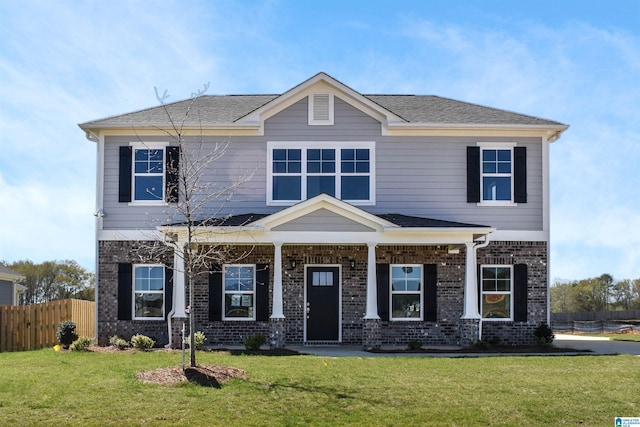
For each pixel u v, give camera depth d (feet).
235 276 63.10
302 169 63.72
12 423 30.32
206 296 62.28
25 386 36.83
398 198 63.67
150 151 63.57
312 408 33.53
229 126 62.95
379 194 63.67
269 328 60.34
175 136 63.21
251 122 62.95
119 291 62.28
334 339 62.69
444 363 46.55
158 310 62.75
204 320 62.18
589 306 175.11
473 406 34.35
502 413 33.27
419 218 62.28
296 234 57.41
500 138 64.28
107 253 62.75
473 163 63.77
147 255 62.28
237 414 32.27
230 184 63.31
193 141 63.46
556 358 49.98
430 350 56.24
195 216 62.80
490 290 63.36
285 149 63.87
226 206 63.16
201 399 34.55
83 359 46.96
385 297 62.75
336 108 64.18
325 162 63.82
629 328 113.39
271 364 45.06
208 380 38.27
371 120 64.13
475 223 63.62
